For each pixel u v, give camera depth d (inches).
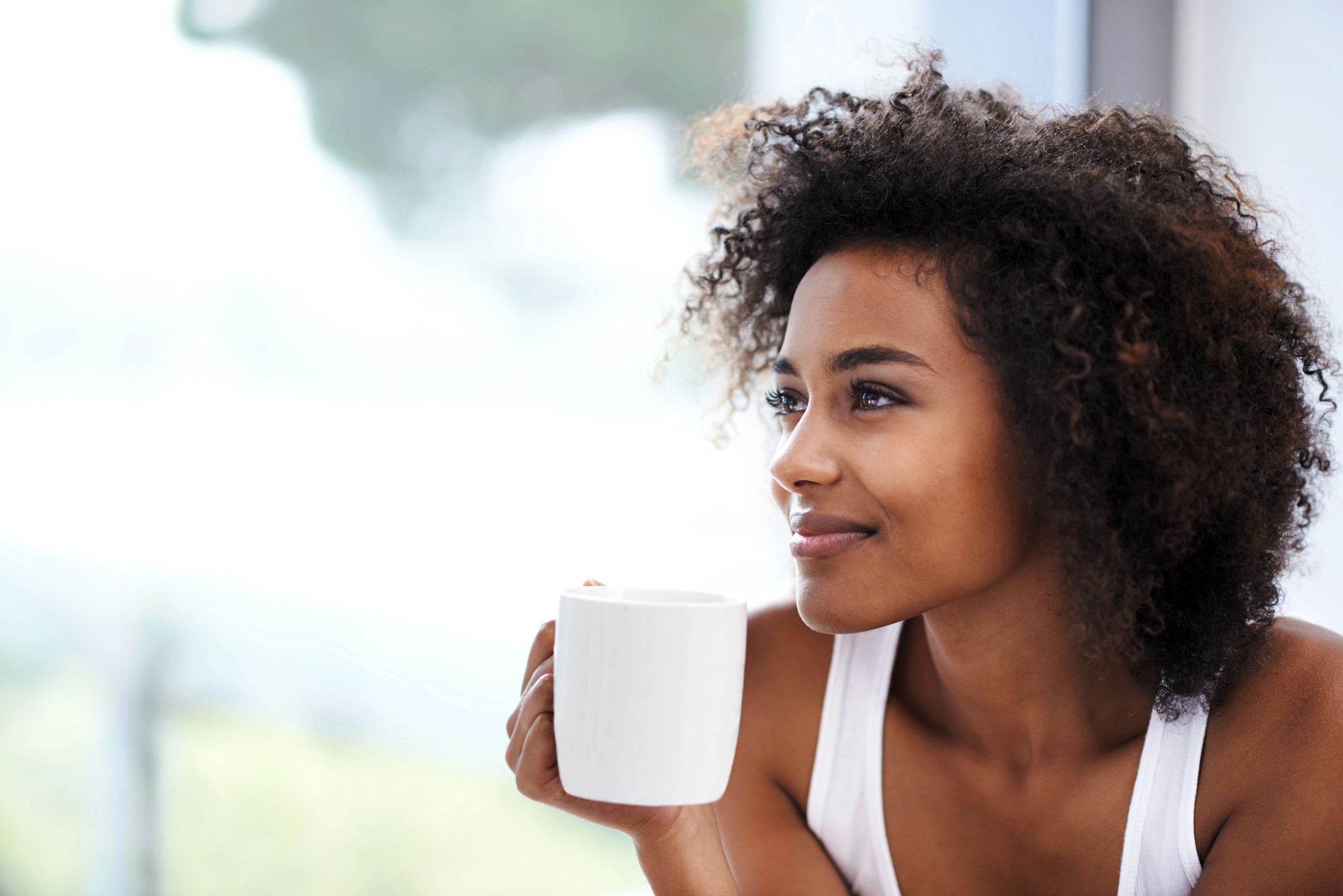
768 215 39.4
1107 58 57.7
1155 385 30.5
